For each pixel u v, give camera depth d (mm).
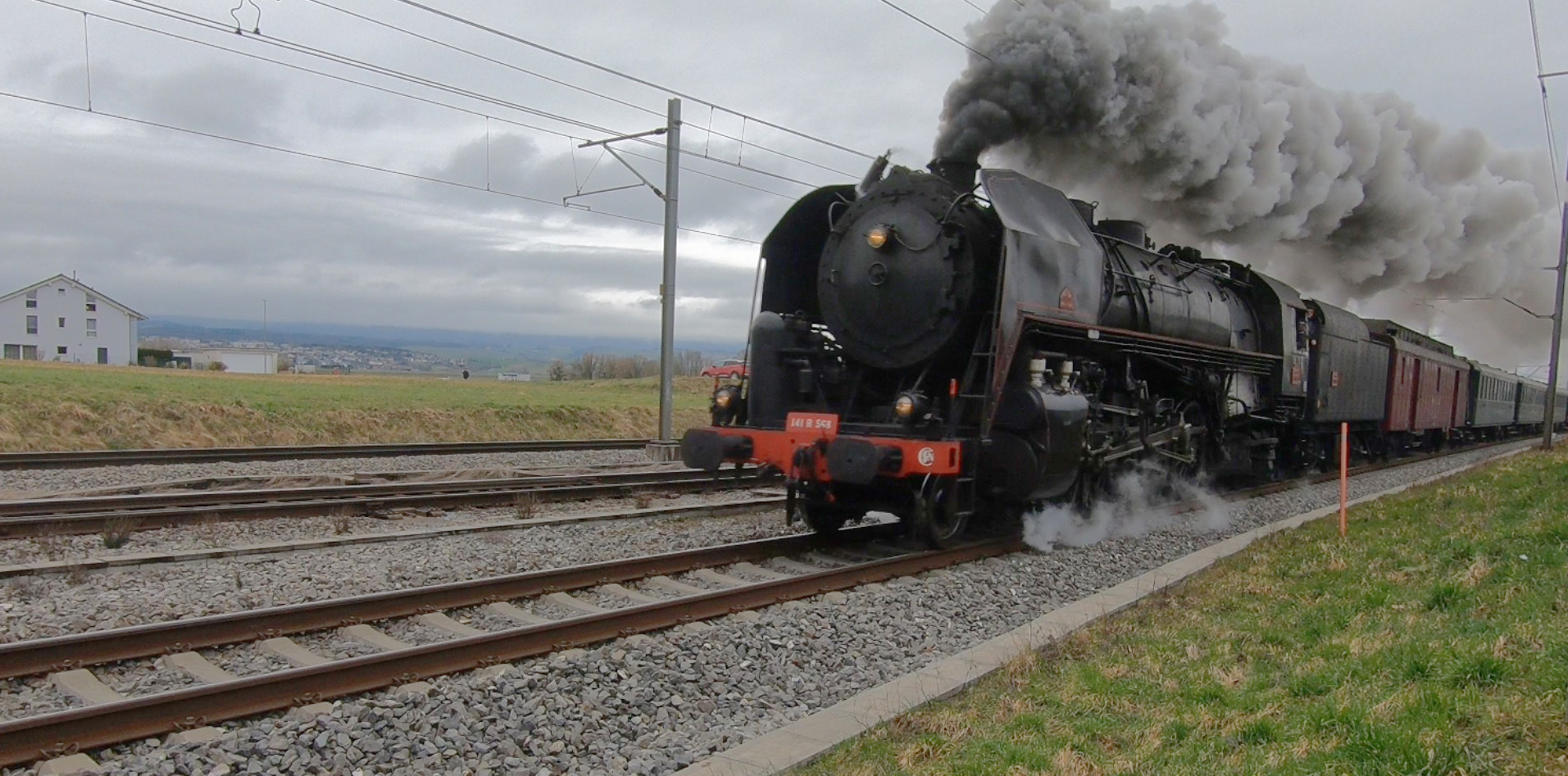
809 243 11586
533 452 19703
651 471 15758
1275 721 4758
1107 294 11227
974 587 8352
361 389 31500
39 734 4234
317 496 11898
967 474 9352
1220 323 14258
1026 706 5344
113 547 8727
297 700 4945
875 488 9914
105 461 15367
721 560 8750
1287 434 17938
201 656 5688
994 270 9906
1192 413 13742
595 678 5570
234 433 22141
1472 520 10602
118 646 5492
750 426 10398
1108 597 7977
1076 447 9805
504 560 8586
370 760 4543
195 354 88938
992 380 8977
